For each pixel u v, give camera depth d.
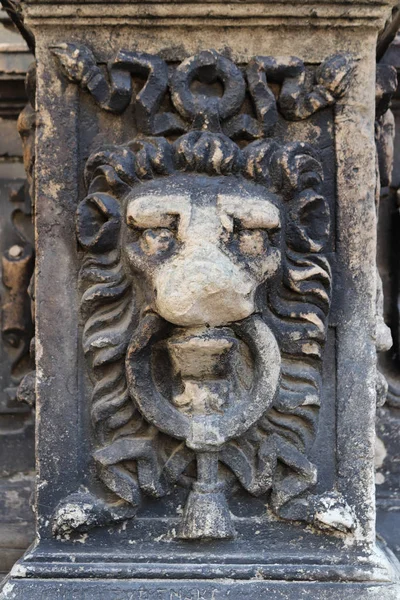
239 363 1.69
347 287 1.74
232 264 1.60
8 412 2.30
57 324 1.72
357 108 1.73
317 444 1.73
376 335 1.78
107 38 1.71
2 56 2.28
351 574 1.64
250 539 1.69
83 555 1.66
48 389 1.72
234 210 1.63
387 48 2.10
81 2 1.68
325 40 1.72
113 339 1.68
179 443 1.69
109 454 1.68
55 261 1.72
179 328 1.64
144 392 1.66
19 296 2.28
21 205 2.33
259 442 1.70
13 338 2.29
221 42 1.72
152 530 1.69
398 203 2.28
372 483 1.72
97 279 1.69
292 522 1.70
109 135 1.72
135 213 1.63
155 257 1.63
